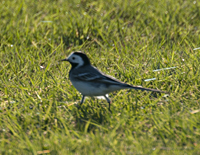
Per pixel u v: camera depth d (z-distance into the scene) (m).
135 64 13.88
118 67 13.37
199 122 9.41
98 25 18.80
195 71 12.80
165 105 10.80
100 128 9.43
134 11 21.27
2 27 18.66
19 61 14.57
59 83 12.44
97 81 10.08
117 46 16.11
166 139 8.80
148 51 15.07
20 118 10.16
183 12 20.72
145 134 8.99
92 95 10.54
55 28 18.41
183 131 8.98
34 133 9.38
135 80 12.38
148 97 11.30
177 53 14.77
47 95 11.76
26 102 10.98
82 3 23.61
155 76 12.61
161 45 15.74
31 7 22.86
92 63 14.27
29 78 12.94
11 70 13.66
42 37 17.52
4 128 9.63
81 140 8.70
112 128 9.43
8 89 12.12
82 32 18.00
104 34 17.75
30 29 18.67
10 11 21.81
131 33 17.77
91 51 15.75
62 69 13.65
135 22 19.16
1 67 13.98
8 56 15.01
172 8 21.55
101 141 8.65
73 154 8.26
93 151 8.35
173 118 9.77
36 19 20.45
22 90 11.59
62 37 17.55
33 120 10.01
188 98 11.15
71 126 9.59
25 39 17.05
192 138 8.68
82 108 10.80
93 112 10.54
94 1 23.89
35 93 11.79
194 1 22.70
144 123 9.64
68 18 20.42
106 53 15.12
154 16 20.02
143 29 18.31
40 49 15.89
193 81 12.13
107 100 10.81
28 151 8.45
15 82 12.60
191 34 17.09
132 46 15.81
